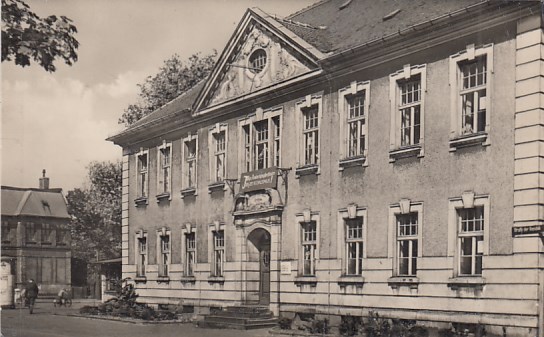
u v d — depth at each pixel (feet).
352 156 64.59
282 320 66.54
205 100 85.25
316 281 67.15
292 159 71.97
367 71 63.72
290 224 71.31
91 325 74.18
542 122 49.70
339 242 65.16
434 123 56.95
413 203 58.13
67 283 95.55
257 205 75.51
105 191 99.50
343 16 76.84
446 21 54.65
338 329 60.70
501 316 50.29
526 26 50.47
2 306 88.28
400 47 59.41
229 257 80.12
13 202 90.53
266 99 75.82
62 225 94.68
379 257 60.75
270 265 73.41
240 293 77.36
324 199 67.36
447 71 56.13
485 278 51.57
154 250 94.07
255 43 77.61
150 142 96.99
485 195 52.39
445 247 55.01
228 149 81.92
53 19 34.91
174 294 89.25
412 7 65.57
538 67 49.62
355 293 62.75
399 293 58.34
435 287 55.31
